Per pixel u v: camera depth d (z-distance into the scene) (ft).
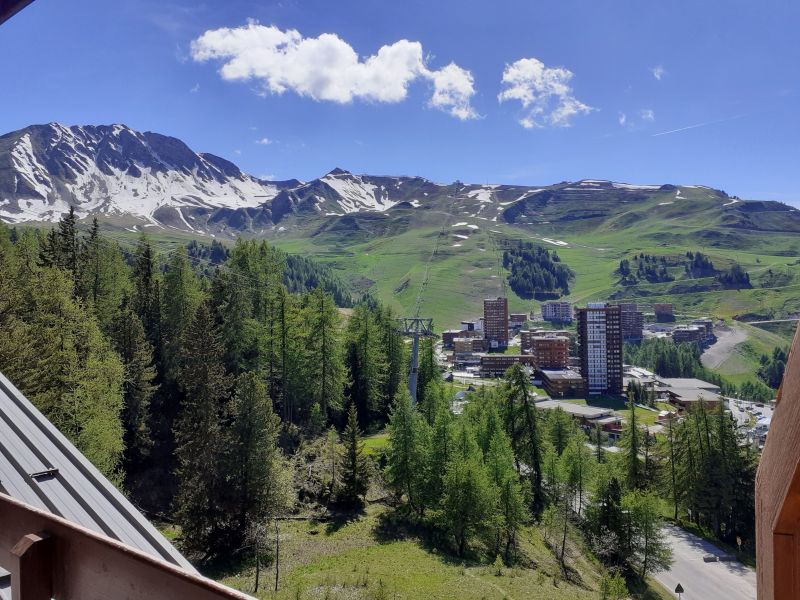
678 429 201.98
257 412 125.90
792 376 5.02
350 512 147.64
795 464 4.20
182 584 6.90
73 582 8.43
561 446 222.89
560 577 133.59
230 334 180.04
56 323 115.96
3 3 11.33
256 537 113.91
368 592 98.78
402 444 152.46
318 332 195.42
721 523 193.77
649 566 150.82
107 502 17.10
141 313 180.75
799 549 4.47
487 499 132.46
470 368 620.08
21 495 16.58
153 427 157.28
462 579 110.11
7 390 23.62
